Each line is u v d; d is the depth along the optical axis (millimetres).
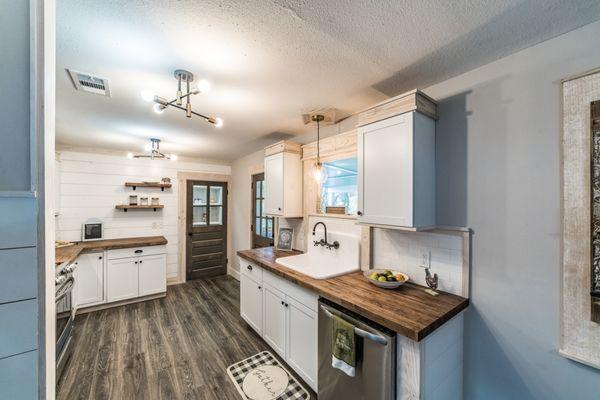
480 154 1503
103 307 3396
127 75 1586
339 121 2529
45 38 647
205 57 1401
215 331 2803
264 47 1311
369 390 1363
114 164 3982
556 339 1226
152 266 3707
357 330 1391
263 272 2477
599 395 1114
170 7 1024
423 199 1593
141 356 2330
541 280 1275
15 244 608
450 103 1642
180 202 4543
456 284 1596
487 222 1471
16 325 614
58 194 3531
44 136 641
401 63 1473
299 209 2953
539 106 1286
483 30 1184
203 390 1911
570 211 1177
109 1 984
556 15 1080
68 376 2059
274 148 2984
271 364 2223
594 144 1109
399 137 1585
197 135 3092
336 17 1094
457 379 1504
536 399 1285
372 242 2105
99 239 3801
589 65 1143
